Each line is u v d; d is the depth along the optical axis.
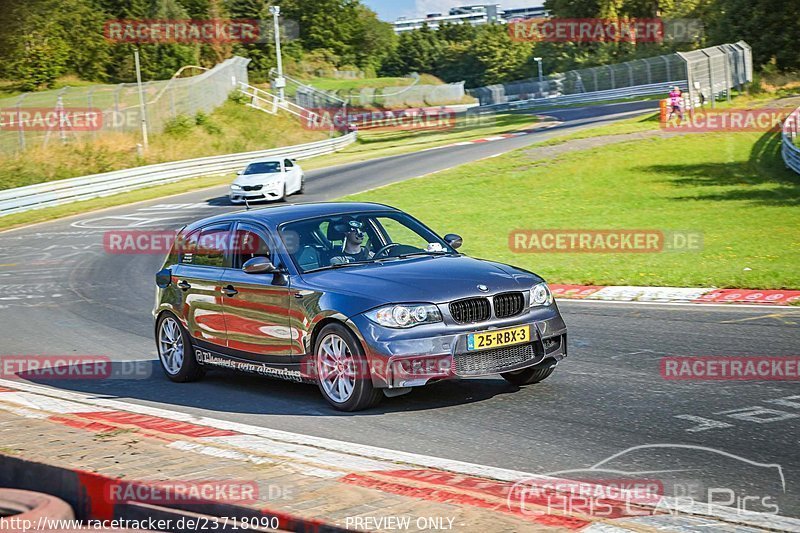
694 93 42.91
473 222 21.64
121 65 71.81
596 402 6.75
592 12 90.44
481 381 7.66
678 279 12.87
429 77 103.00
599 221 20.81
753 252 15.53
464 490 4.57
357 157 42.28
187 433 6.18
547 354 6.96
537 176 29.36
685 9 82.94
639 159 31.41
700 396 6.78
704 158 30.83
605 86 76.12
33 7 45.47
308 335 7.01
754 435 5.69
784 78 54.12
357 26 117.69
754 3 61.28
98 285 16.17
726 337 9.02
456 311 6.59
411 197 26.83
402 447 5.77
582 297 12.45
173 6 75.88
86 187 32.72
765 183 25.70
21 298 14.98
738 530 3.99
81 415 6.86
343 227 7.69
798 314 10.04
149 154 42.25
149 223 25.61
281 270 7.33
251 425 6.55
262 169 28.75
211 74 54.94
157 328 8.71
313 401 7.29
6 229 26.27
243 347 7.68
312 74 98.62
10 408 6.86
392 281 6.83
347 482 4.67
